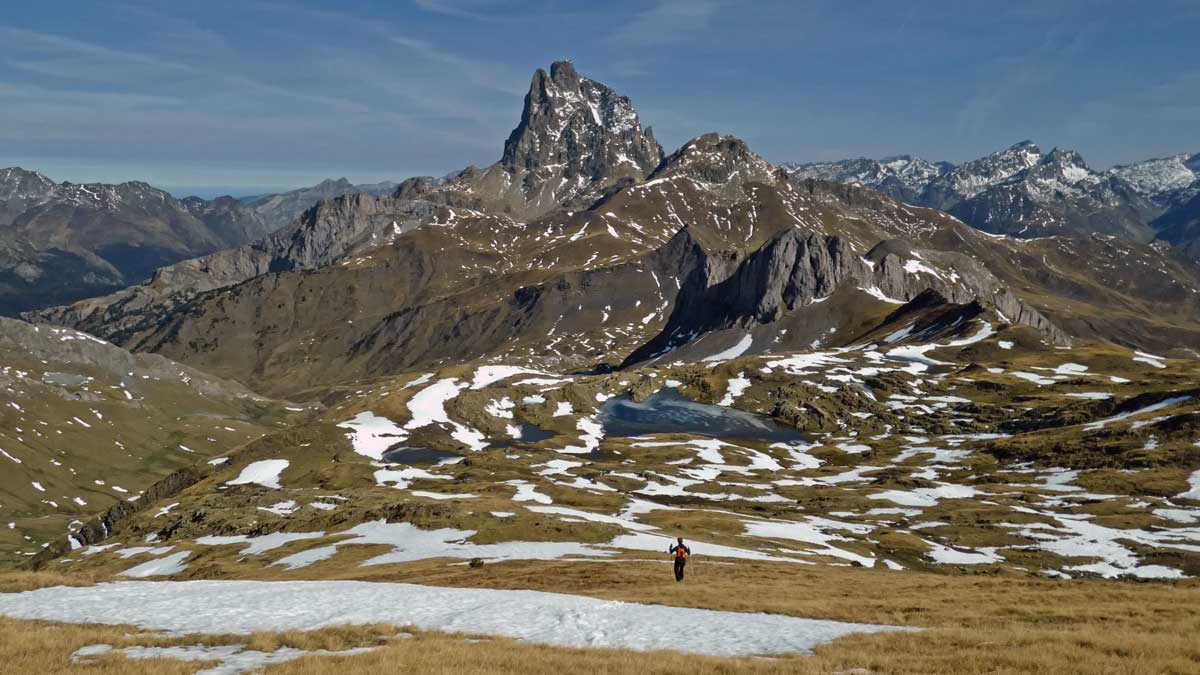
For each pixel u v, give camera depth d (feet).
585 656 103.24
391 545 328.49
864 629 123.95
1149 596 155.53
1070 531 412.57
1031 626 124.98
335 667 96.48
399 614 149.48
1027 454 640.58
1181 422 601.62
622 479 635.66
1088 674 86.33
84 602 166.91
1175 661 89.15
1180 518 425.28
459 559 277.85
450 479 620.49
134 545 463.01
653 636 123.85
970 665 92.07
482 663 98.99
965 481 587.68
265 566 322.34
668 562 253.24
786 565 267.18
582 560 260.01
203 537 433.48
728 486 619.26
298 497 508.94
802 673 91.66
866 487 590.96
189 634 124.57
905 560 369.50
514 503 418.51
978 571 347.97
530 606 155.02
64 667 99.76
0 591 185.98
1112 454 585.63
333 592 182.19
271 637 119.34
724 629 127.65
